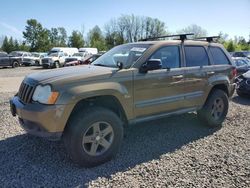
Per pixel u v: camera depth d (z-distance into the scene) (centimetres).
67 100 380
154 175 383
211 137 540
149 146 489
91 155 404
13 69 2866
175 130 578
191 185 356
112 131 422
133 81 446
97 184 359
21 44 7681
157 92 480
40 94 391
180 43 541
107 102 443
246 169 402
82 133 392
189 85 534
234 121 653
